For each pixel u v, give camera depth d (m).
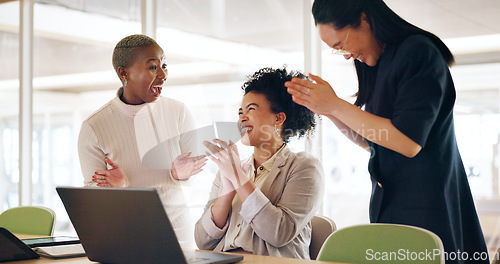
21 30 4.38
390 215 1.75
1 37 4.54
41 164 4.28
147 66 2.01
